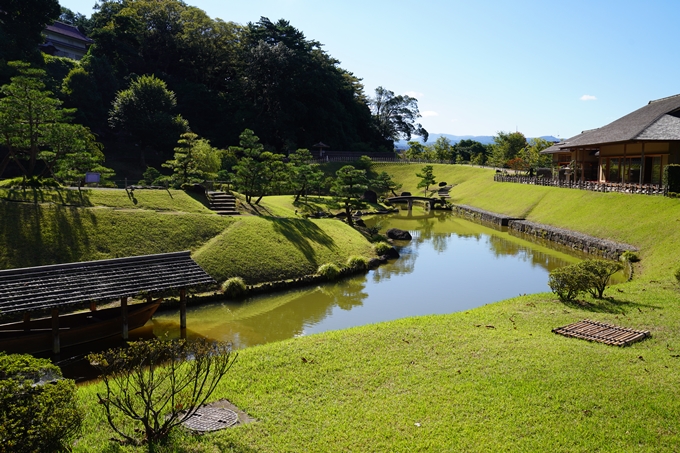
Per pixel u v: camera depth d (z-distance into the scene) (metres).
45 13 57.94
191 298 21.33
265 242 27.38
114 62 72.94
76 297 15.27
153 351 9.20
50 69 63.03
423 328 15.20
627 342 13.43
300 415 9.66
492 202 55.03
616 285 20.98
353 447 8.53
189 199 31.83
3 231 21.69
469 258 32.16
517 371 11.52
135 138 61.78
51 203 24.98
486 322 15.91
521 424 9.23
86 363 15.25
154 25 79.88
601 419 9.34
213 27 82.12
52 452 7.49
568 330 14.58
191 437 8.70
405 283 25.80
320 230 32.34
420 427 9.16
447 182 74.06
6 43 53.19
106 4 78.69
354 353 13.00
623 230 32.12
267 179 37.75
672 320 15.48
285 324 19.23
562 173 58.53
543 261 31.05
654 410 9.57
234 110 80.19
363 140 100.56
